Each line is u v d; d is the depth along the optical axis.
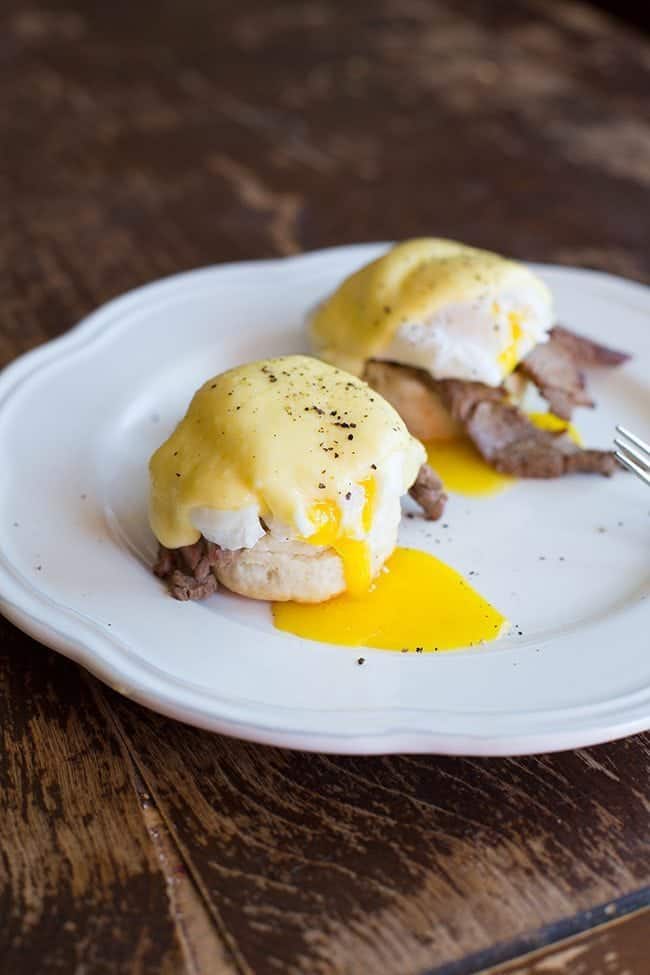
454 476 0.42
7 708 0.33
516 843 0.30
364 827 0.31
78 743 0.32
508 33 0.79
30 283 0.52
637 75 0.73
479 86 0.71
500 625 0.36
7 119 0.67
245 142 0.65
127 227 0.57
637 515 0.40
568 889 0.30
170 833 0.30
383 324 0.43
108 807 0.31
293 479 0.35
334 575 0.36
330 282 0.50
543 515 0.40
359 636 0.35
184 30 0.80
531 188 0.60
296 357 0.39
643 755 0.32
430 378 0.44
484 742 0.31
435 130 0.66
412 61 0.75
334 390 0.37
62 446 0.41
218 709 0.31
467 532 0.40
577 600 0.37
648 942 0.29
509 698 0.32
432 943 0.29
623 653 0.34
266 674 0.33
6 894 0.29
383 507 0.36
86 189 0.60
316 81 0.72
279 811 0.31
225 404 0.36
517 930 0.29
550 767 0.32
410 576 0.38
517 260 0.54
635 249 0.55
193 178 0.61
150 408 0.44
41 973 0.28
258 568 0.36
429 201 0.59
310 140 0.65
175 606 0.35
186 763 0.32
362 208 0.58
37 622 0.33
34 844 0.30
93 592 0.36
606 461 0.42
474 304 0.43
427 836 0.31
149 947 0.28
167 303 0.48
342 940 0.29
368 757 0.32
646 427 0.44
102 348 0.46
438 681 0.33
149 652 0.34
